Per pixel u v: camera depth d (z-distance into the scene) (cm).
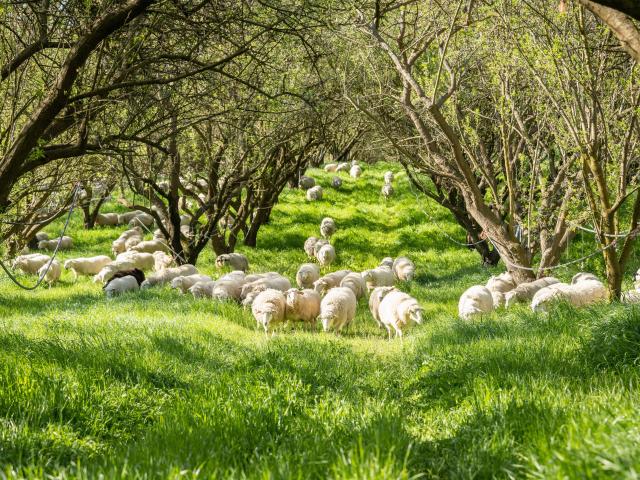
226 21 1334
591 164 1541
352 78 2309
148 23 1360
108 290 2383
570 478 462
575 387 857
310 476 543
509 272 2214
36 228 3070
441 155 2188
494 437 631
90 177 2222
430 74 2348
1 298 2248
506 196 3117
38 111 1123
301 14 1370
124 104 1454
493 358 1073
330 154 6788
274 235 3859
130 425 853
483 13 1791
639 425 546
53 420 790
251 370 1122
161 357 1242
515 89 2078
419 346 1445
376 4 1848
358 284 2436
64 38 1316
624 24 764
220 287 2197
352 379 1142
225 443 676
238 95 1948
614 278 1579
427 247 3812
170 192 2808
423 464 624
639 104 1563
